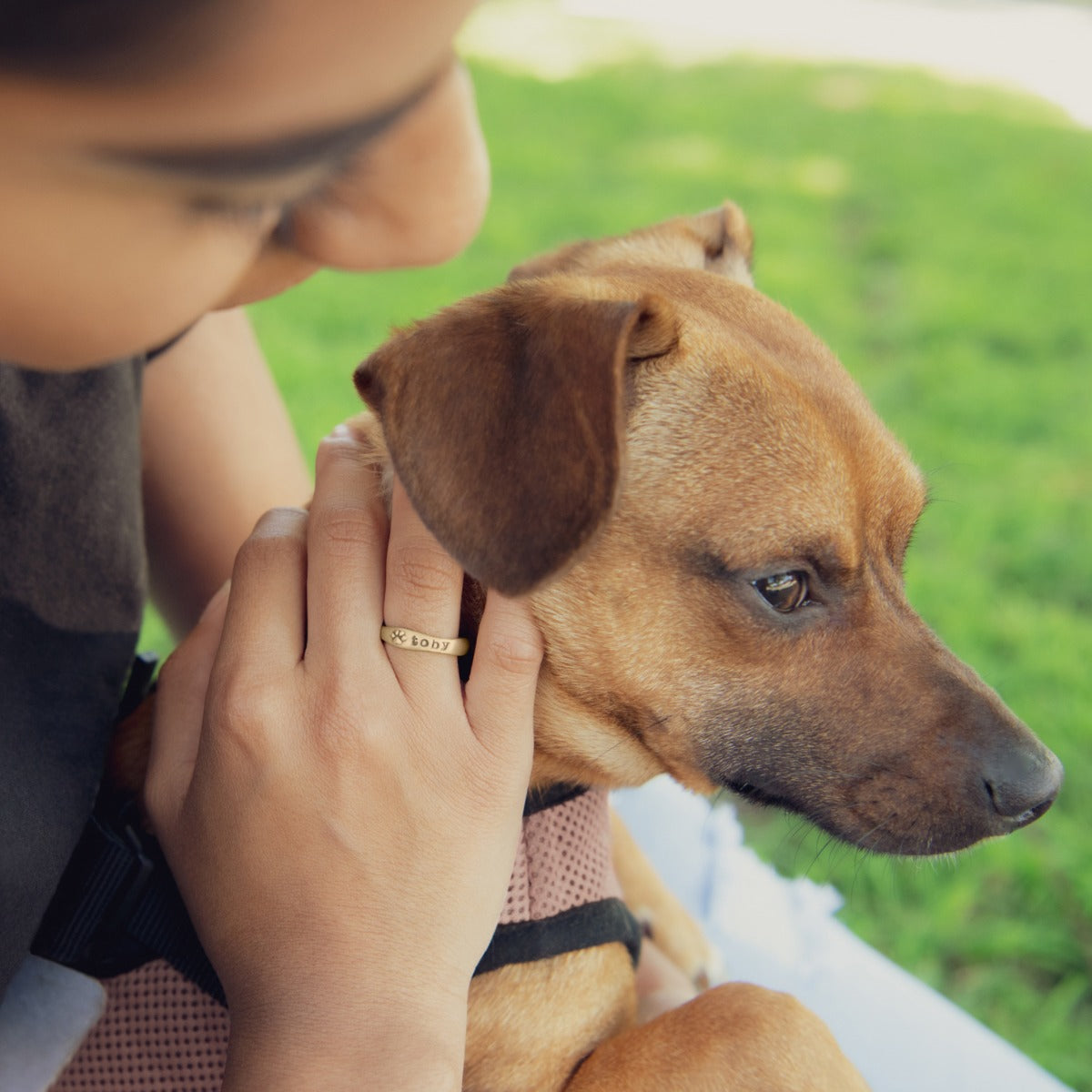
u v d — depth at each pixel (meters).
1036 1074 0.54
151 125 0.29
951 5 4.84
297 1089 0.38
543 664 0.47
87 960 0.43
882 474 0.48
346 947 0.39
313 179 0.32
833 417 0.48
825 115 2.83
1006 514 1.16
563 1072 0.47
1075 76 3.52
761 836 0.79
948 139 2.66
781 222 1.97
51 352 0.31
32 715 0.41
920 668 0.48
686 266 0.56
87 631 0.44
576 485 0.40
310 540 0.43
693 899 0.62
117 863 0.42
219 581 0.55
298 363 1.28
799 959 0.59
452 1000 0.40
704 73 3.31
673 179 2.17
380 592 0.42
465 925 0.41
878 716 0.48
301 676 0.41
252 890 0.40
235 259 0.32
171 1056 0.44
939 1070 0.54
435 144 0.33
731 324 0.50
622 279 0.51
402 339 0.42
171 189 0.29
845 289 1.71
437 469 0.41
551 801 0.48
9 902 0.39
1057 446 1.31
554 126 2.54
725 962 0.59
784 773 0.48
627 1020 0.49
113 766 0.47
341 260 0.34
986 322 1.62
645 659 0.47
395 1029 0.39
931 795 0.47
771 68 3.42
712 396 0.47
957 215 2.11
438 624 0.42
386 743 0.41
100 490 0.44
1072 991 0.70
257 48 0.28
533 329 0.42
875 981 0.58
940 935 0.73
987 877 0.77
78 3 0.27
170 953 0.43
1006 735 0.48
